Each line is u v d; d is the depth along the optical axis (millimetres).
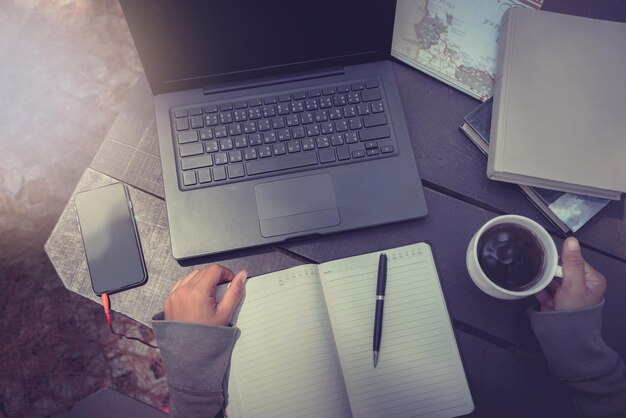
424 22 833
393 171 777
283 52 746
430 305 733
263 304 712
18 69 1259
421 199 772
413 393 707
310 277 722
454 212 795
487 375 744
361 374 708
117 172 801
